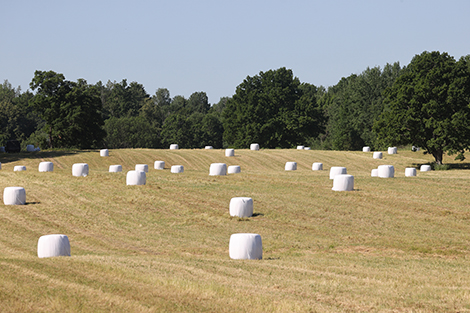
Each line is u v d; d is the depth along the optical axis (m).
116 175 51.28
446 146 71.88
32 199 39.47
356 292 14.95
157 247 26.67
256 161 82.44
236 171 60.25
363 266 19.94
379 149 124.50
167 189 43.09
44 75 108.75
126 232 30.52
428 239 27.83
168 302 13.16
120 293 13.83
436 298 14.37
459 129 69.25
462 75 71.75
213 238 28.72
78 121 107.50
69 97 109.69
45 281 14.73
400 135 72.88
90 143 116.44
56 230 30.84
